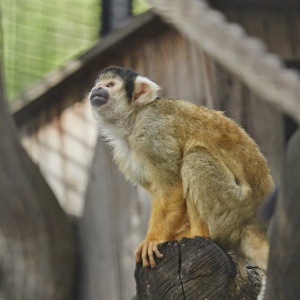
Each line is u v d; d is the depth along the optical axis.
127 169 11.01
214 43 8.23
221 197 9.89
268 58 8.08
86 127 15.64
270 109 13.62
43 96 15.77
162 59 14.30
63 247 15.36
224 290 8.38
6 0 16.27
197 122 10.49
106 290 15.33
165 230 10.19
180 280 8.55
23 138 16.36
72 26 16.45
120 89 11.11
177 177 10.33
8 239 15.04
